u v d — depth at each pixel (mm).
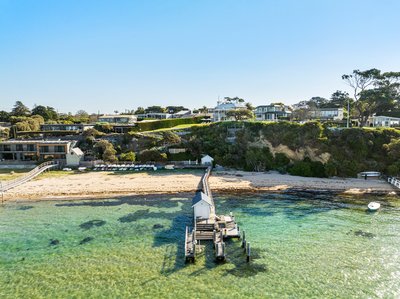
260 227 35125
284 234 33094
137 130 95500
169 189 51094
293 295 22125
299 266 26266
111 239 32062
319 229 34438
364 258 27641
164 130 88812
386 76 85000
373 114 94625
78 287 23359
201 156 77312
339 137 64062
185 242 28703
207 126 84625
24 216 39375
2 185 52219
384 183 53875
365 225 35469
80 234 33438
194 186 52844
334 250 29250
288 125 70500
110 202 45000
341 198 46281
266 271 25438
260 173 64250
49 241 31781
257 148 71938
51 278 24719
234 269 25781
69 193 49000
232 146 75312
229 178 58938
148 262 27031
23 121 113625
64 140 87188
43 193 48938
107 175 62812
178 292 22531
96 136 87688
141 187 52281
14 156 77875
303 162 63781
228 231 32219
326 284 23531
